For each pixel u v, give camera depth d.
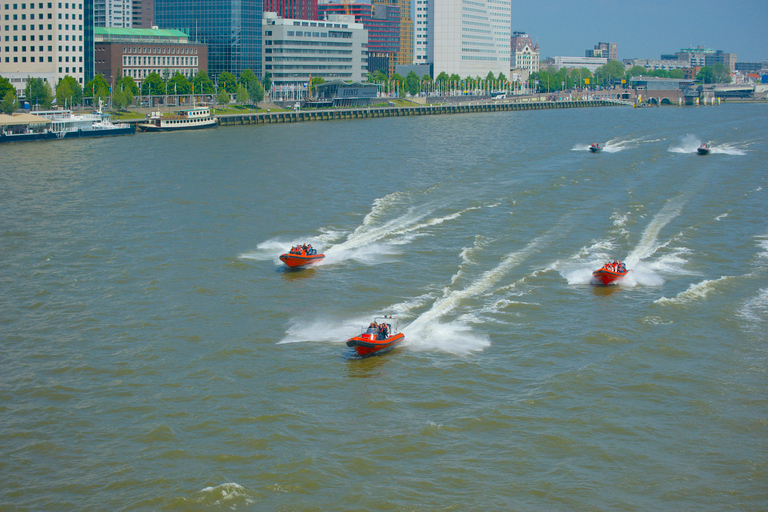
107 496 66.25
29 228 143.62
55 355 90.31
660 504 65.06
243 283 114.25
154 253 128.38
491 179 195.00
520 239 135.88
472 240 135.00
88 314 102.19
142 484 67.62
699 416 77.75
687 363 88.50
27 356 90.06
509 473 69.25
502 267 120.50
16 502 65.50
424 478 68.56
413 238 136.88
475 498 66.06
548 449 72.62
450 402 80.62
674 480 68.00
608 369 86.75
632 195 172.00
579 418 77.31
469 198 169.00
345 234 140.12
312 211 157.88
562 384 83.50
